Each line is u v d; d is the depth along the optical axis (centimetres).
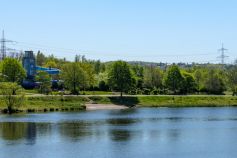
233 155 8356
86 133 10875
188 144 9519
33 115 15412
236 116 15862
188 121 14012
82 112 17175
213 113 17225
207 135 10812
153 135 10706
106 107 19625
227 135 10825
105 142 9588
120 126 12400
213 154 8431
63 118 14438
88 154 8294
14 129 11438
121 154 8325
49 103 18812
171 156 8219
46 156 8081
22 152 8406
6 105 16938
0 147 8881
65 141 9650
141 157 8094
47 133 10800
